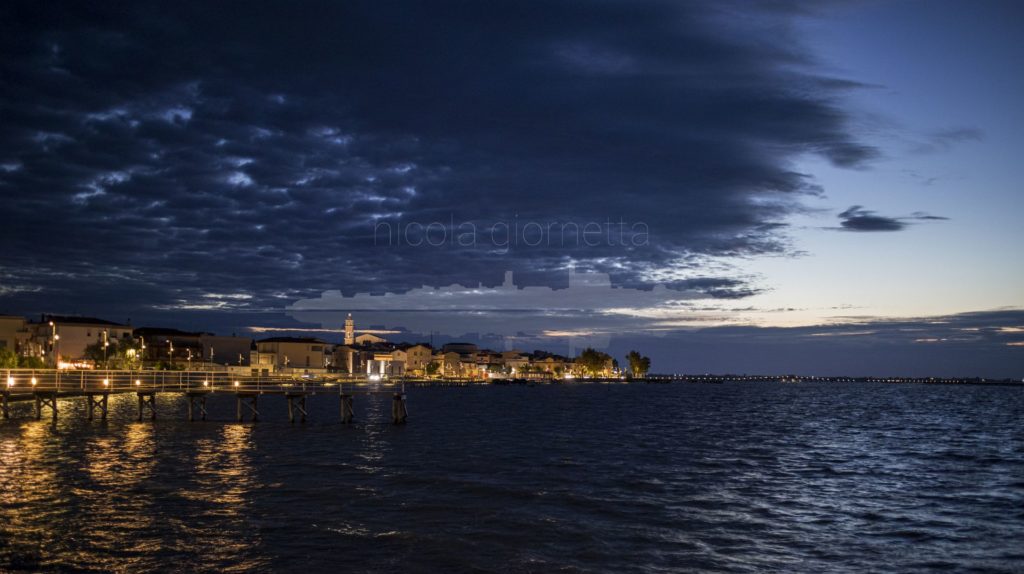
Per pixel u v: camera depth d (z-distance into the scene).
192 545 26.64
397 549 26.56
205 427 70.00
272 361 198.88
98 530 28.50
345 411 76.88
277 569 24.12
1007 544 28.81
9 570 23.67
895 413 123.44
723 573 24.64
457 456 51.44
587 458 51.91
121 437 59.47
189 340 179.38
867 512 34.38
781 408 137.50
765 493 38.97
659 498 37.03
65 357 141.00
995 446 65.50
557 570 24.53
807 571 25.05
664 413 111.88
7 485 36.97
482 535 28.72
